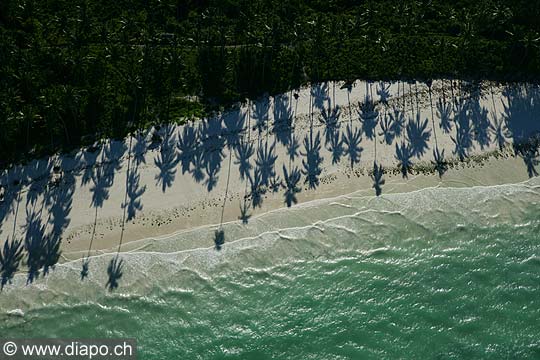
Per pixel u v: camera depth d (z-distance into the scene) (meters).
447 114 94.81
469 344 70.75
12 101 86.44
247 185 85.19
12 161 86.31
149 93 93.94
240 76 96.38
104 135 89.12
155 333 72.00
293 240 80.12
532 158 91.62
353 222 82.38
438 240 81.50
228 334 71.62
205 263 77.88
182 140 89.25
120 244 79.44
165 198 83.56
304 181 86.12
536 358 69.62
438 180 87.81
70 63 93.88
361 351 69.75
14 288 75.69
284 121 91.88
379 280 76.94
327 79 97.19
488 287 76.69
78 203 82.69
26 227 80.50
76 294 75.31
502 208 85.31
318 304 74.38
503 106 96.75
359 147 90.00
